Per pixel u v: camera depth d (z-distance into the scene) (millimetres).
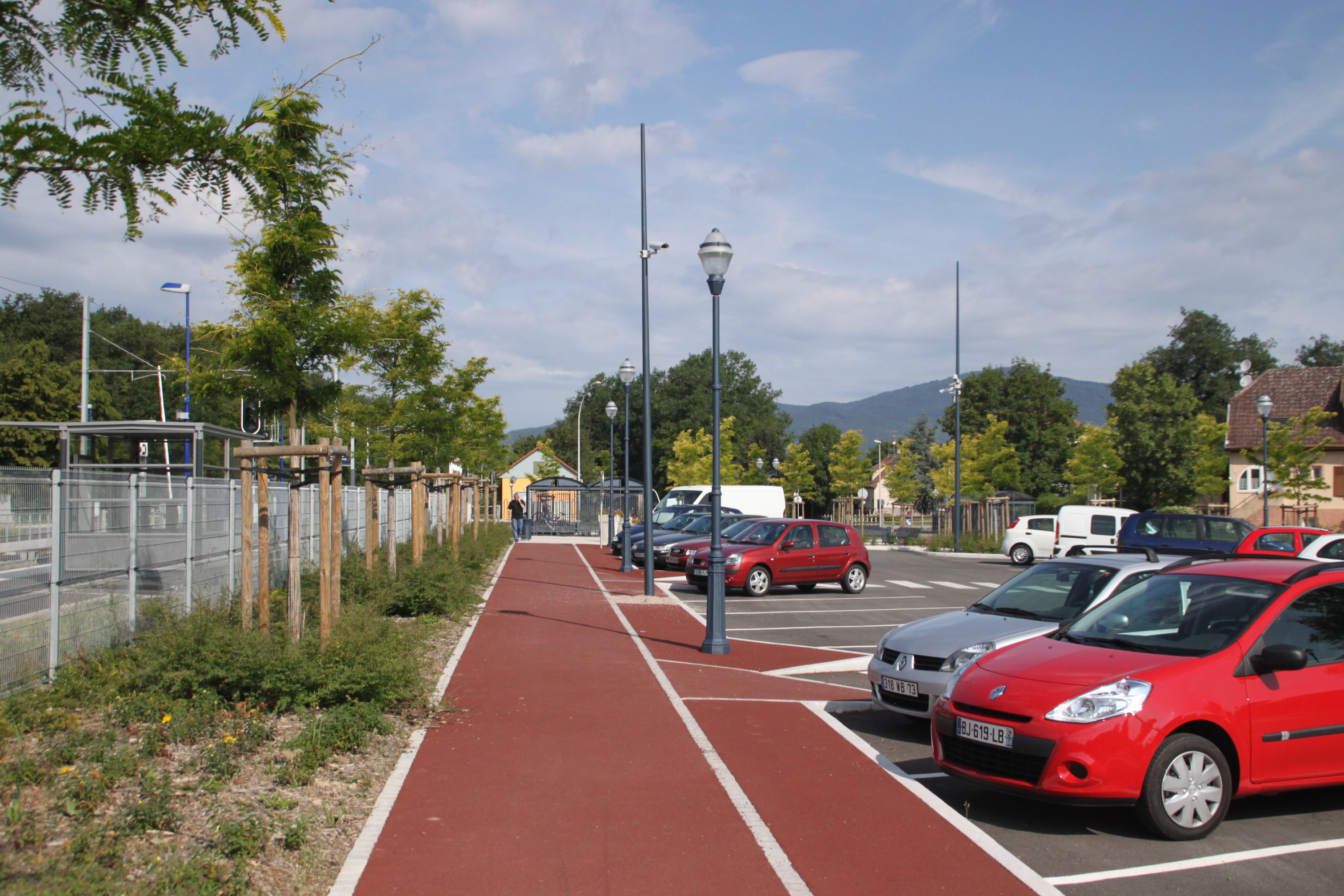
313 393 9852
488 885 4617
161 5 2791
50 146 2615
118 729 6543
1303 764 5797
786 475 70625
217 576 10828
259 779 5910
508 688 9367
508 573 23094
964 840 5355
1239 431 48531
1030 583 9227
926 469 81688
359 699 7625
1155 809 5438
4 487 6871
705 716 8359
